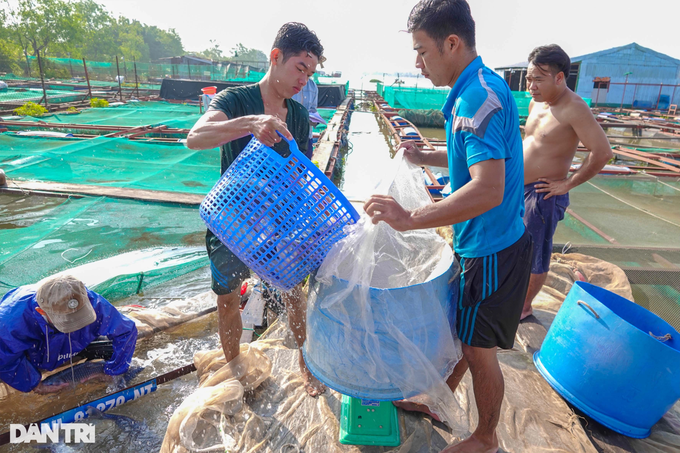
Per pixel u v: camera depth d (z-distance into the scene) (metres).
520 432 2.25
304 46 2.10
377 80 38.41
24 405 2.59
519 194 1.77
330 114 18.88
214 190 1.83
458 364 2.18
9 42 53.34
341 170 9.88
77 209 5.71
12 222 5.29
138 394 2.60
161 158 8.73
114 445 2.28
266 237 1.72
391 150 12.66
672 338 2.35
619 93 27.06
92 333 2.72
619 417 2.28
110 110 17.03
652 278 4.29
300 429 2.25
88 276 3.84
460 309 1.87
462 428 2.11
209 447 2.14
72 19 66.69
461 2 1.63
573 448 2.17
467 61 1.70
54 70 40.72
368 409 2.14
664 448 2.25
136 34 106.06
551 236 3.12
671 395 2.16
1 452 2.21
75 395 2.68
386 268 2.21
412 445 2.17
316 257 1.75
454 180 1.80
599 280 4.04
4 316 2.43
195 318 3.49
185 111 17.03
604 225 5.79
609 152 2.77
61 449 2.23
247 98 2.22
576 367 2.39
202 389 2.36
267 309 3.53
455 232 1.92
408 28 1.74
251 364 2.58
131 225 5.34
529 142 3.19
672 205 6.82
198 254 4.53
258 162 1.71
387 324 1.66
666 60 26.14
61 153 8.21
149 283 4.04
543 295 3.83
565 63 2.86
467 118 1.58
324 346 1.84
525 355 2.91
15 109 15.30
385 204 1.56
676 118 22.09
